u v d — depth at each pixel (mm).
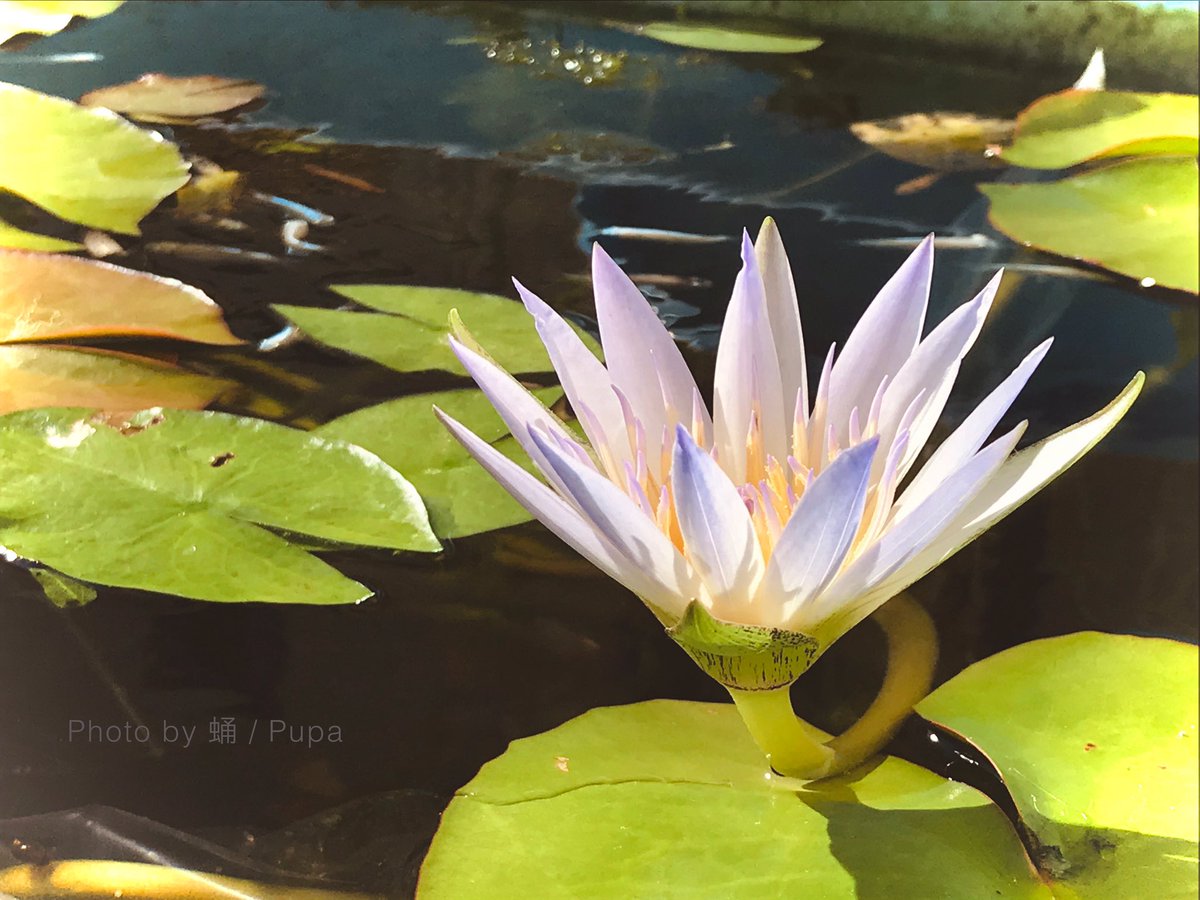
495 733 349
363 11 670
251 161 518
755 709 337
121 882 327
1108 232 488
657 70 622
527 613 370
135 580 369
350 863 329
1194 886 325
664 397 352
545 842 332
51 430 398
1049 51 620
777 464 343
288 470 393
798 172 526
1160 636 365
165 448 396
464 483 396
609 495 321
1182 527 389
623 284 350
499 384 341
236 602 369
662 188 515
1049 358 434
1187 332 443
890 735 348
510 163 526
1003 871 327
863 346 349
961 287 462
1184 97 573
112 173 504
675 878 327
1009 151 540
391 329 440
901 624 370
